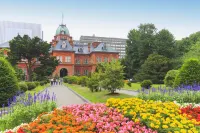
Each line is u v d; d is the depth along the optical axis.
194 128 5.63
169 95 12.62
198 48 47.75
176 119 6.38
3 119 7.70
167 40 59.66
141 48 61.97
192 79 17.66
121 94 20.42
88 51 81.50
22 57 51.84
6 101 13.99
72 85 44.88
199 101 11.89
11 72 15.01
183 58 52.03
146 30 68.06
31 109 8.43
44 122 6.46
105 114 7.15
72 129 5.54
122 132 5.67
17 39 50.66
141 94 13.38
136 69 63.97
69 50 73.44
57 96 22.14
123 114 7.00
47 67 51.62
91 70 77.62
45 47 50.97
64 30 85.81
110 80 20.33
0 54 35.78
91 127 5.86
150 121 6.05
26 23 95.25
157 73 44.59
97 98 18.84
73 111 7.69
